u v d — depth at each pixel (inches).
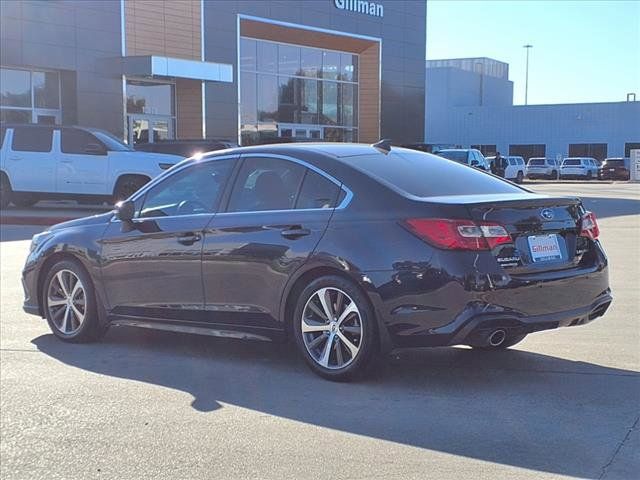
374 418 182.4
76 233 261.7
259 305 219.5
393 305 194.2
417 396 198.1
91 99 995.3
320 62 1397.6
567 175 2010.3
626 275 387.5
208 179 240.7
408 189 205.9
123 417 186.9
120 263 248.7
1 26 903.7
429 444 165.6
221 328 229.0
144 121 1081.4
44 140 704.4
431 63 3489.2
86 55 987.3
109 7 1010.1
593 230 219.8
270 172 227.5
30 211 743.1
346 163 215.6
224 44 1169.4
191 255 231.6
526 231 200.4
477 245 189.9
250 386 210.1
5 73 942.4
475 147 2684.5
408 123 1534.2
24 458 163.2
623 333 263.7
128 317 251.1
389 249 195.5
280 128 1328.7
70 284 264.4
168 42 1087.6
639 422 176.4
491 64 3452.3
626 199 1057.5
